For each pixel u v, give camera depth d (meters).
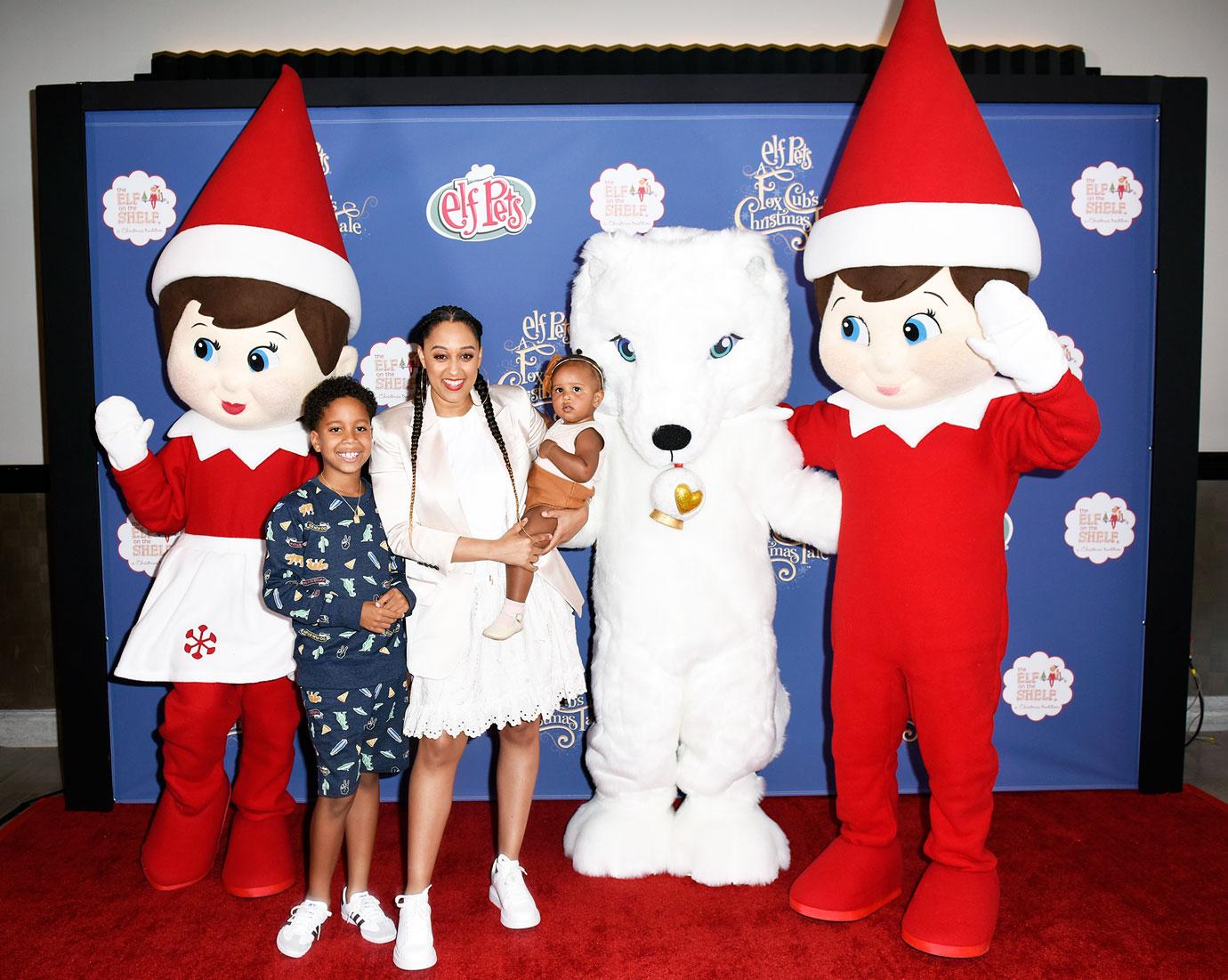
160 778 2.81
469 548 1.96
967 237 2.02
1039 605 2.82
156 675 2.22
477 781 2.86
